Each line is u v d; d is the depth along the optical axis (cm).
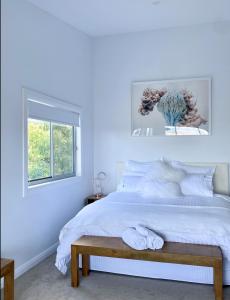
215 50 418
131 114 455
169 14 380
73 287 267
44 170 354
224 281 260
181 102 432
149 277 281
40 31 331
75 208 414
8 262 233
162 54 439
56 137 382
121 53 458
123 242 265
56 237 363
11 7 281
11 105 280
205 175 393
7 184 275
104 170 470
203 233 258
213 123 421
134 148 455
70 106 397
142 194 370
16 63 288
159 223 270
